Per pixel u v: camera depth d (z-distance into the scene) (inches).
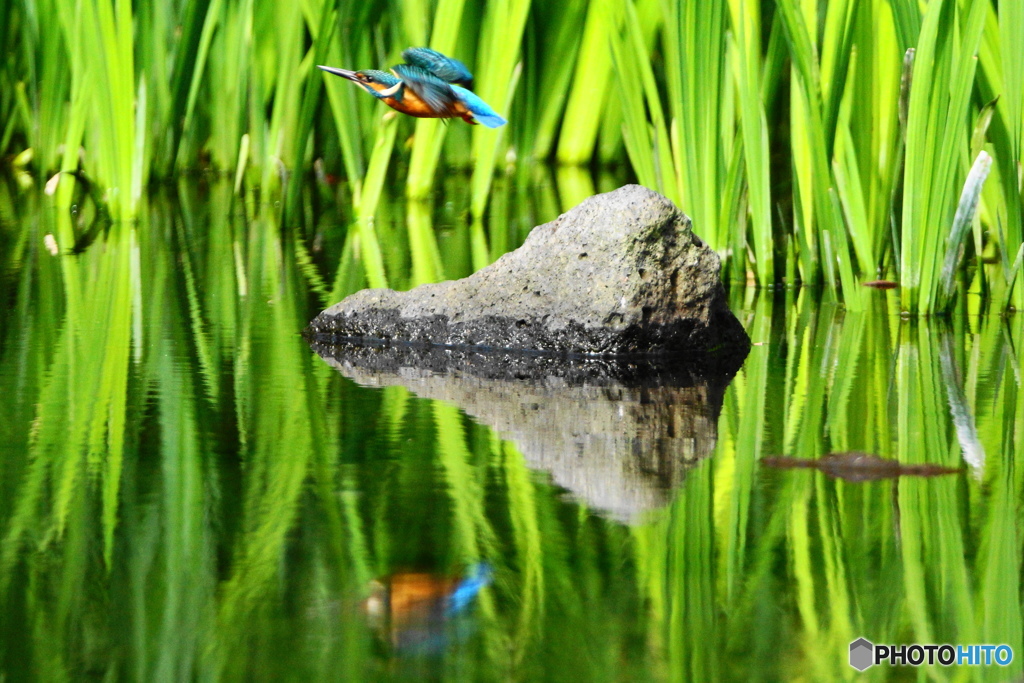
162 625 113.3
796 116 304.0
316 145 516.4
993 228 293.3
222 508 143.9
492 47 403.9
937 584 123.3
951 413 189.8
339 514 141.7
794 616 116.6
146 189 473.1
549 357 238.7
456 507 144.3
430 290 253.6
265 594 120.6
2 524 138.6
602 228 243.9
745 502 146.4
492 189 488.4
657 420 187.0
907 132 263.9
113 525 138.3
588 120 523.8
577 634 112.5
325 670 105.2
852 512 143.1
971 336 252.4
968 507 144.6
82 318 261.0
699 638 111.4
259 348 238.5
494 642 110.7
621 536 135.3
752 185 304.7
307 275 318.3
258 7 481.1
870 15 290.7
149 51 439.2
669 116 511.8
